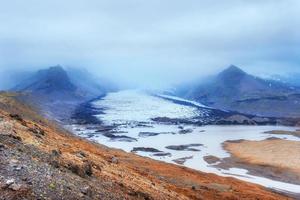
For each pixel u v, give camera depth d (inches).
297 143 6830.7
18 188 955.3
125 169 2126.0
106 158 2434.8
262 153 5940.0
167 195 1771.7
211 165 5196.9
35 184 1017.5
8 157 1131.9
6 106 4389.8
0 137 1364.4
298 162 5172.2
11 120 1924.2
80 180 1211.9
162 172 3080.7
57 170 1200.2
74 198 1035.3
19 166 1087.6
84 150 2199.8
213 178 3560.5
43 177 1079.6
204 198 2337.6
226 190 2901.1
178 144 7165.4
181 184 2696.9
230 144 7081.7
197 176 3378.4
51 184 1051.3
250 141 7411.4
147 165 3366.1
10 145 1317.7
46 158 1311.5
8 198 905.5
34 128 2086.6
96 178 1403.8
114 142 7357.3
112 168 1887.3
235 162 5354.3
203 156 5861.2
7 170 1042.1
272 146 6574.8
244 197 2719.0
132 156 4092.0
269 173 4665.4
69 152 1763.0
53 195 1000.9
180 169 3693.4
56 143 1909.4
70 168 1311.5
